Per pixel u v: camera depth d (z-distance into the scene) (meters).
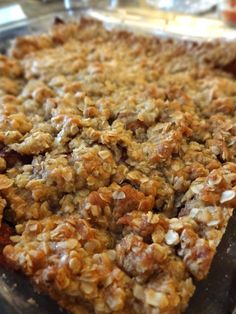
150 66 0.19
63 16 0.24
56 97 0.17
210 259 0.11
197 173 0.14
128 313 0.11
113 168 0.14
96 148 0.14
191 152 0.14
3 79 0.18
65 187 0.13
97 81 0.17
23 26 0.23
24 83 0.19
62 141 0.14
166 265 0.11
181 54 0.20
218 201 0.12
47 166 0.13
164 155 0.14
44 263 0.11
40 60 0.19
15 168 0.14
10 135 0.14
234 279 0.12
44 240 0.12
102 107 0.16
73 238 0.12
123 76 0.18
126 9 0.24
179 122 0.15
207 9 0.25
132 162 0.14
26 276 0.12
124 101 0.16
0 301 0.12
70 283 0.11
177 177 0.14
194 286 0.11
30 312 0.11
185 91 0.17
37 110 0.16
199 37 0.22
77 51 0.20
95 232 0.12
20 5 0.24
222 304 0.12
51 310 0.11
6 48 0.21
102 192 0.13
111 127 0.15
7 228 0.13
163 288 0.11
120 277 0.11
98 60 0.19
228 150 0.15
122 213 0.13
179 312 0.11
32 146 0.14
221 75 0.19
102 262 0.11
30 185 0.13
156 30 0.22
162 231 0.12
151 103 0.16
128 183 0.13
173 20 0.23
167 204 0.13
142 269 0.11
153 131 0.15
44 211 0.13
